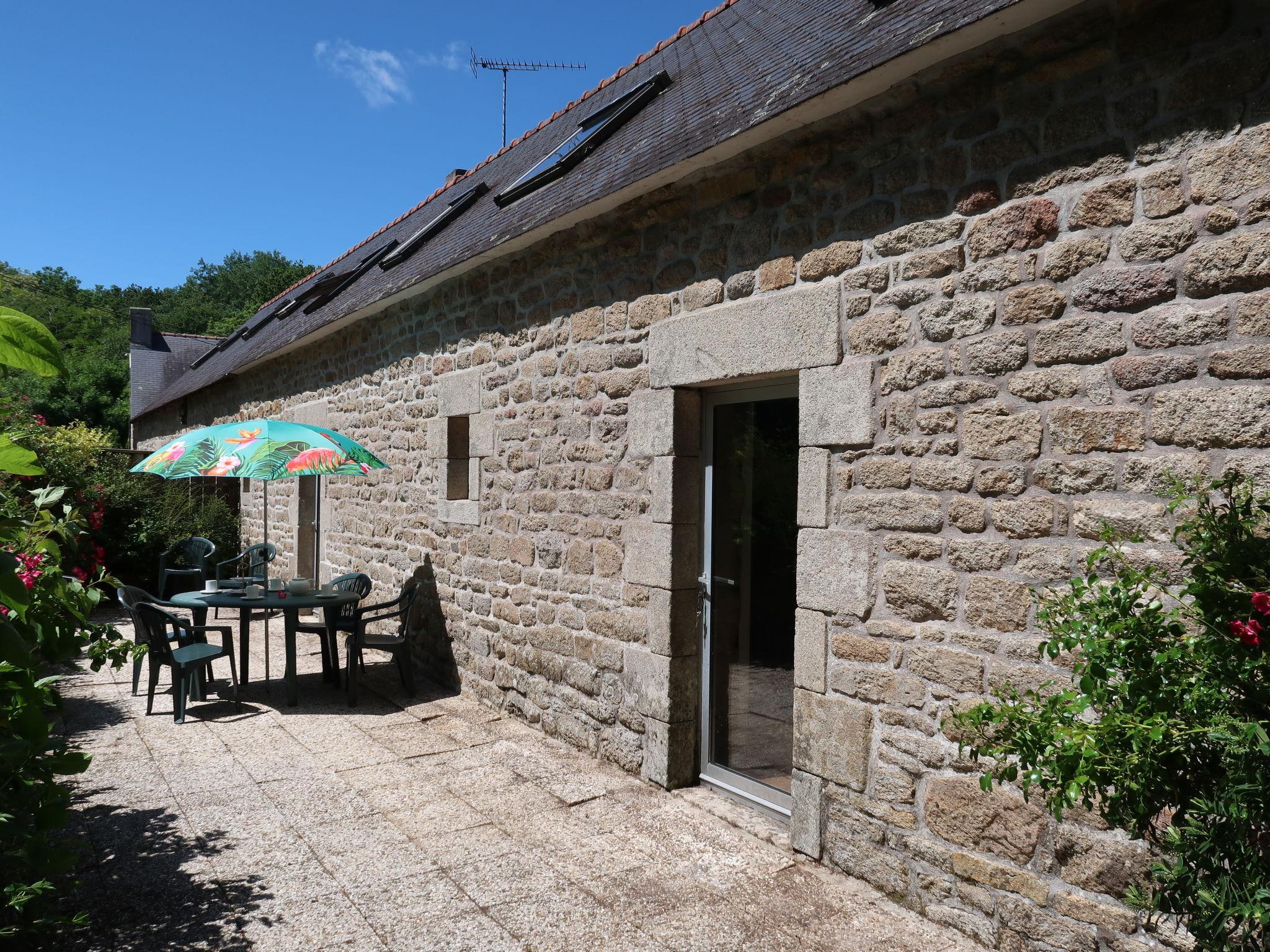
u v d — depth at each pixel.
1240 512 2.06
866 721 3.23
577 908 3.09
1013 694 2.50
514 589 5.48
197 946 2.80
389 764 4.62
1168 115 2.44
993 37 2.71
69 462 9.34
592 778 4.42
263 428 5.71
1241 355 2.28
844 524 3.33
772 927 2.95
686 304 4.09
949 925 2.93
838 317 3.35
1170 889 2.06
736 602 4.11
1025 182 2.76
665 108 5.06
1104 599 2.17
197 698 5.77
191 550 9.43
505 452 5.58
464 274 6.05
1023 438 2.75
